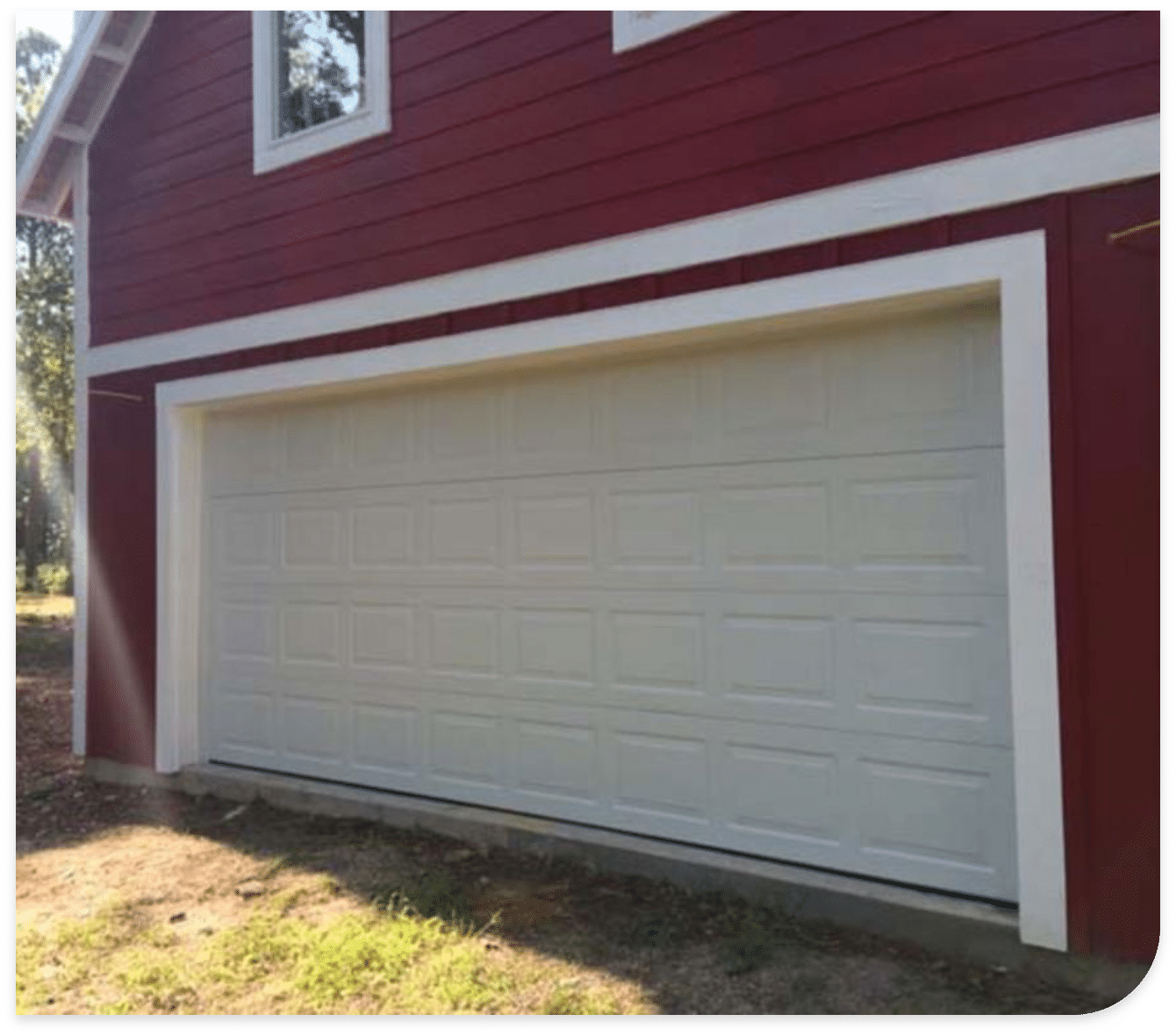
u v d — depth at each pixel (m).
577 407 5.22
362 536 6.16
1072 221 3.63
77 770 7.51
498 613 5.50
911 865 4.10
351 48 6.09
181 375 6.86
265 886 4.86
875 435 4.28
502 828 5.18
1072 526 3.58
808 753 4.40
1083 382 3.59
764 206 4.35
